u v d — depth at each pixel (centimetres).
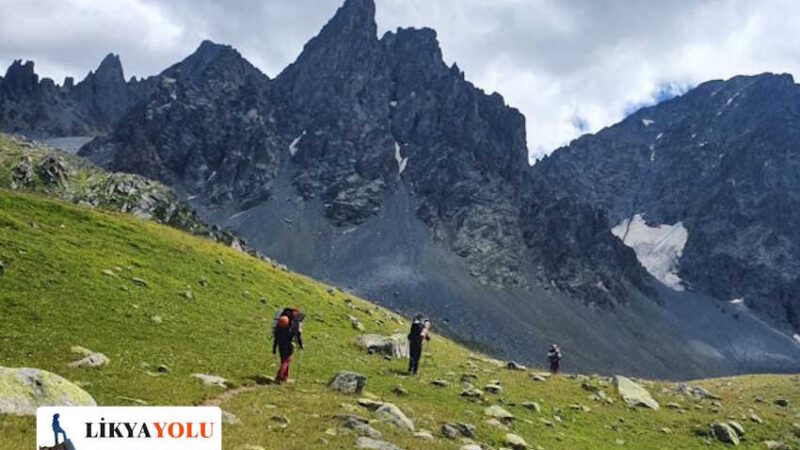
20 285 3681
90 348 2878
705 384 7312
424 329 4112
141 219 7456
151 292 4475
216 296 5134
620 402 4653
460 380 4269
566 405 4150
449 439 2556
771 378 7625
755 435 4419
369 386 3394
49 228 5359
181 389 2462
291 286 6844
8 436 1598
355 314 6644
